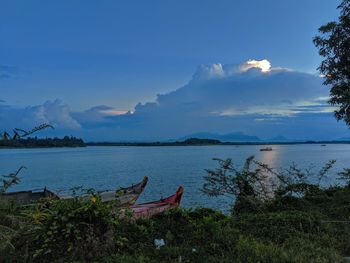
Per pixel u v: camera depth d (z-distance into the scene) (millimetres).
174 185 26734
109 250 5062
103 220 5168
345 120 11477
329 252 5367
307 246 5629
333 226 7168
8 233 5035
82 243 4875
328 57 11938
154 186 26547
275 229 6535
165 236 5773
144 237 5695
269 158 50094
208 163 55469
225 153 96625
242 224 6891
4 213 5328
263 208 8695
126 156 98375
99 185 29406
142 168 47219
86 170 46469
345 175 12789
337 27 11398
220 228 5996
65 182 32094
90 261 4746
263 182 10133
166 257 5016
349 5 11188
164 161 65000
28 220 5352
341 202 9055
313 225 6844
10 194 8477
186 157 80125
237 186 9109
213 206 14398
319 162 37719
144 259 4820
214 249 5266
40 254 4832
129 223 5992
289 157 54781
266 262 4867
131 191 13398
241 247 5203
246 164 9578
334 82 12102
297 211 7730
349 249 5871
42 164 62094
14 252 4883
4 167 52562
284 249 5375
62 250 4871
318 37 11812
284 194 9398
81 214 5082
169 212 6531
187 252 5195
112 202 6297
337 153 78312
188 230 5918
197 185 26109
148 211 8609
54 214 5125
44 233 4977
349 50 11539
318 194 9891
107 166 54031
